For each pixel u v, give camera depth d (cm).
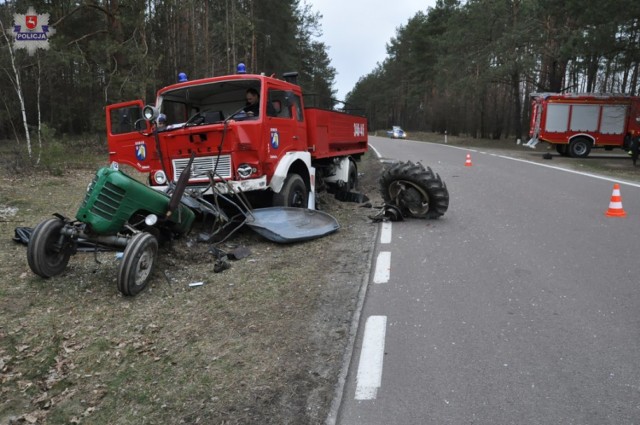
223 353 392
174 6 2547
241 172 704
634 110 2392
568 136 2436
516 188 1198
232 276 564
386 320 442
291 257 634
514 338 401
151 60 1903
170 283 543
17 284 536
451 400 322
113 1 1941
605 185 1233
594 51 2167
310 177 859
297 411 318
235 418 314
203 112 833
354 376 353
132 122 758
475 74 3472
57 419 334
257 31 3622
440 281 539
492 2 3312
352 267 588
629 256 612
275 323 440
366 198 1063
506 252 644
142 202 543
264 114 719
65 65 1938
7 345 420
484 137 4606
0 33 1525
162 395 345
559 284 520
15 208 865
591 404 313
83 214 512
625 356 368
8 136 2797
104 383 365
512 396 324
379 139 4869
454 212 915
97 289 529
